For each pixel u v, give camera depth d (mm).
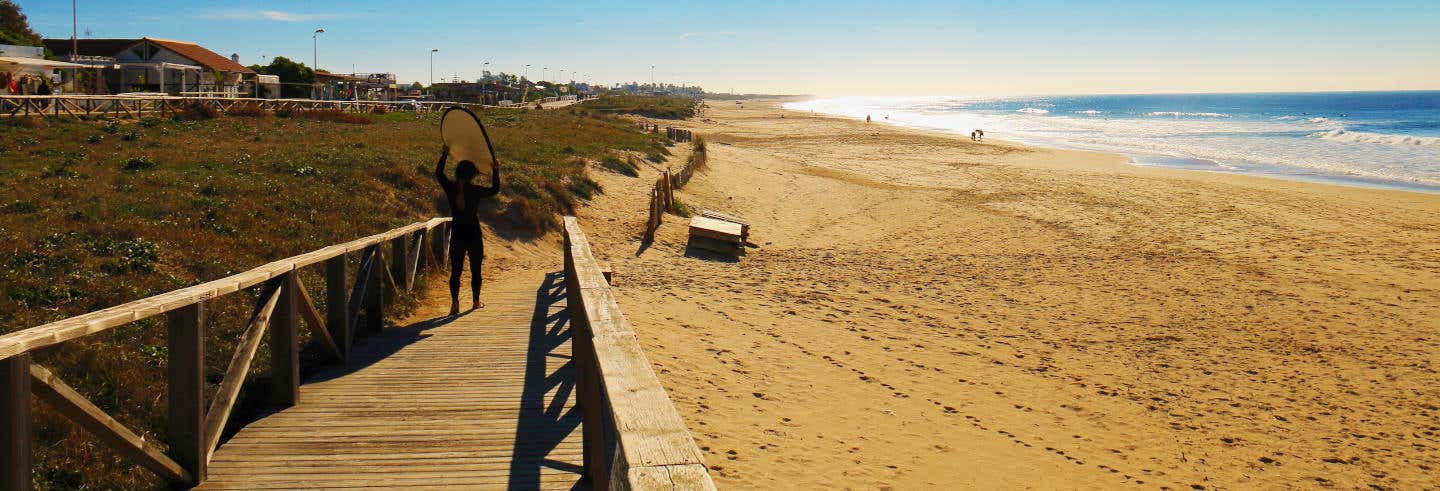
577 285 4961
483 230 14828
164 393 5363
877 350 10344
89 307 6934
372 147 20797
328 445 4812
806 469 6176
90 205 10711
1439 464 7645
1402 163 44281
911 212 25078
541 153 24203
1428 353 11406
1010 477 6656
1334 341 11969
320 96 70500
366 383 6176
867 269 16453
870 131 75438
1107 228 22469
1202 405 9109
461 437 5016
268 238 10555
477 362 6871
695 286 13164
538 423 5309
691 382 7859
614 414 2270
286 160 16719
